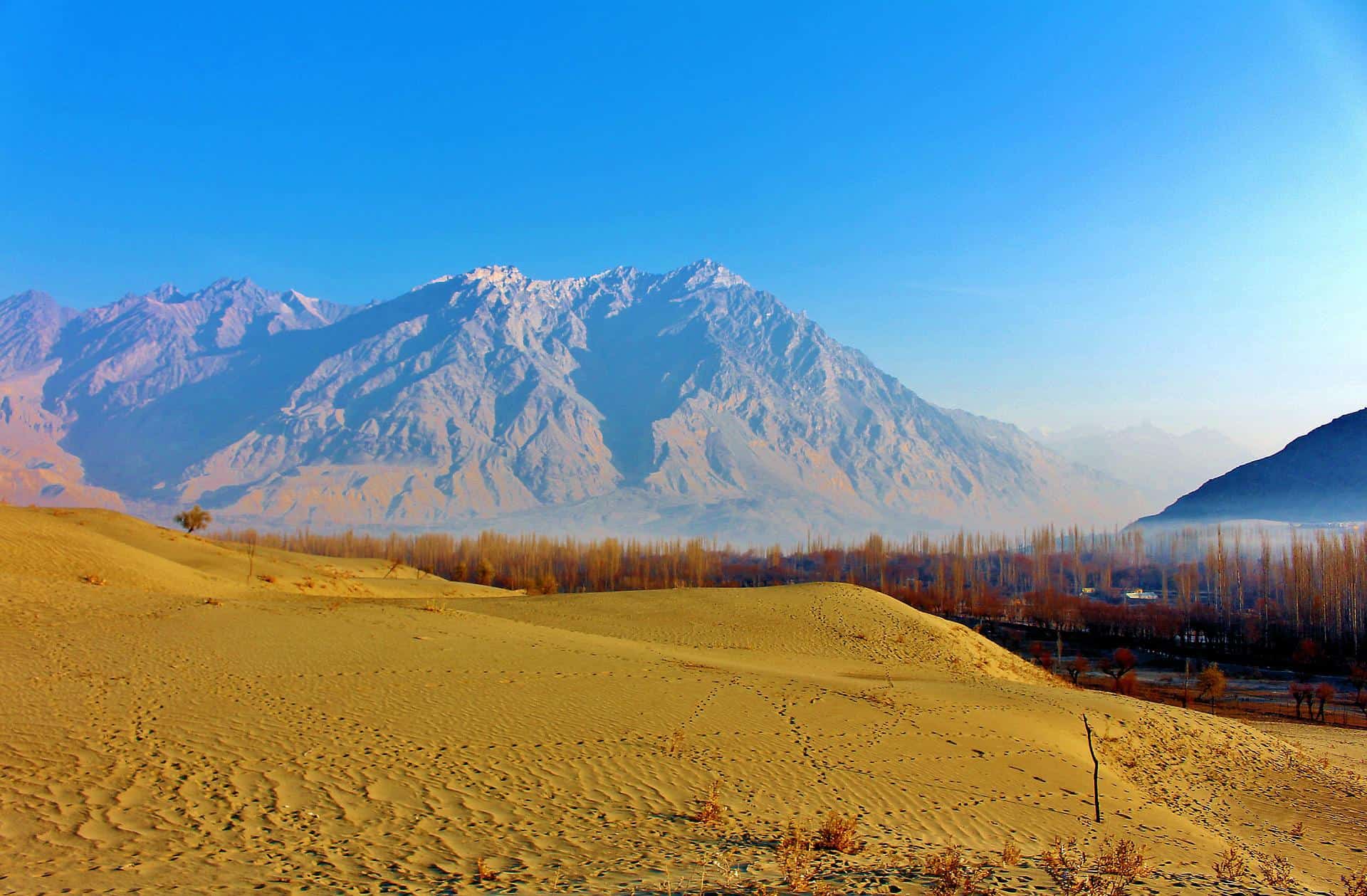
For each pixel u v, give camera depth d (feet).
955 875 43.52
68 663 80.53
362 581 253.03
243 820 47.34
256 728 65.31
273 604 144.05
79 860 39.58
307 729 66.59
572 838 49.34
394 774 58.18
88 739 58.65
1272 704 242.78
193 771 54.39
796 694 105.19
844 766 75.31
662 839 50.31
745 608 206.28
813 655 171.32
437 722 73.26
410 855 44.04
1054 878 46.60
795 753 77.41
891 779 73.46
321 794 52.75
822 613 203.62
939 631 198.80
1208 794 98.12
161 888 36.73
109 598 118.73
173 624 106.01
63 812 45.62
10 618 97.66
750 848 49.73
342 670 89.35
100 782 50.70
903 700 108.78
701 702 93.40
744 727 84.33
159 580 148.36
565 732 74.54
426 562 547.90
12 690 69.56
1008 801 72.74
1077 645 353.72
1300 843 81.76
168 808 47.85
